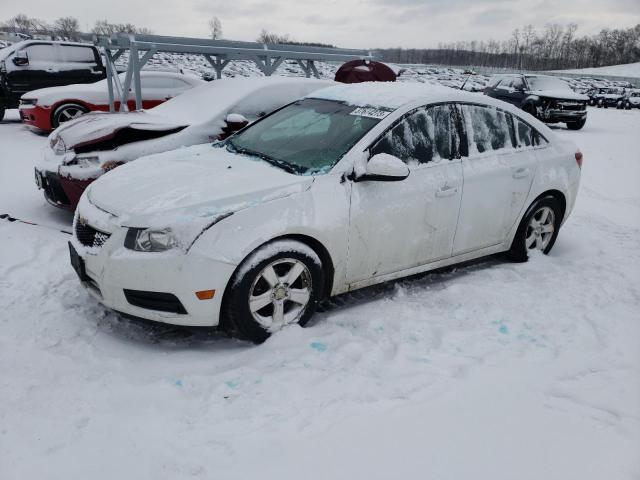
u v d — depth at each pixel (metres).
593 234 5.53
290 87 6.13
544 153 4.48
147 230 2.89
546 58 130.62
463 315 3.56
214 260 2.87
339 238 3.31
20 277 3.98
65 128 5.49
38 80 11.68
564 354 3.09
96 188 3.47
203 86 6.50
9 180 6.73
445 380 2.78
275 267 3.15
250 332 3.09
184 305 2.90
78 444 2.25
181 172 3.50
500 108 4.26
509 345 3.18
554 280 4.18
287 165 3.51
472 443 2.27
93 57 12.19
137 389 2.66
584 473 2.11
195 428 2.38
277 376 2.79
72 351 3.00
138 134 5.12
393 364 2.94
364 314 3.55
